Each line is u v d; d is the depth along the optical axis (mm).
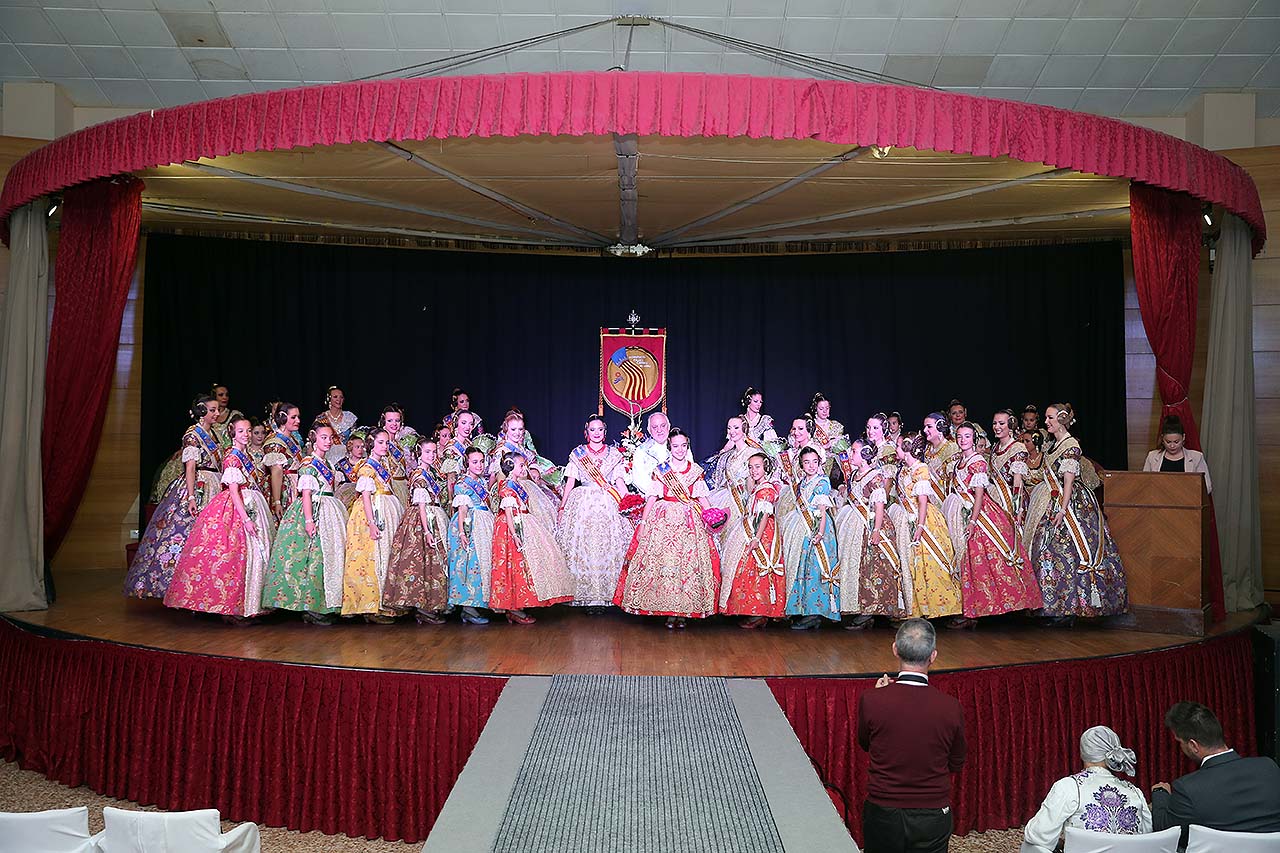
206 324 8953
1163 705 5543
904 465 6441
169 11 7594
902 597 6117
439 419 9359
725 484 7316
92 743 5508
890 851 3547
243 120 5129
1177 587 6117
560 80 4754
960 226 7664
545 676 4613
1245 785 3635
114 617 6391
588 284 9555
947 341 9312
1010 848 4898
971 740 5059
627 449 7039
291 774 5043
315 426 6273
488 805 2945
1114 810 3740
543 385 9500
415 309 9375
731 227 7723
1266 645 6062
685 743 3564
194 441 6562
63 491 6840
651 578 6070
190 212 7520
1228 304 7047
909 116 4945
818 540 6148
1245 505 7004
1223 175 6102
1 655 6254
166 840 3402
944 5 7410
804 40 7727
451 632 6031
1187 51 7945
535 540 6309
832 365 9453
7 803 5375
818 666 5211
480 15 7543
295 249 9164
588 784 3123
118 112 8891
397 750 4941
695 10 7434
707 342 9555
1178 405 6547
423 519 6199
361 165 5754
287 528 6137
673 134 4746
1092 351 9031
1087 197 6656
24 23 7734
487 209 7066
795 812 2887
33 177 6195
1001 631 6180
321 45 7922
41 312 6816
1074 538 6191
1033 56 7953
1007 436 6656
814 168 5723
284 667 5102
